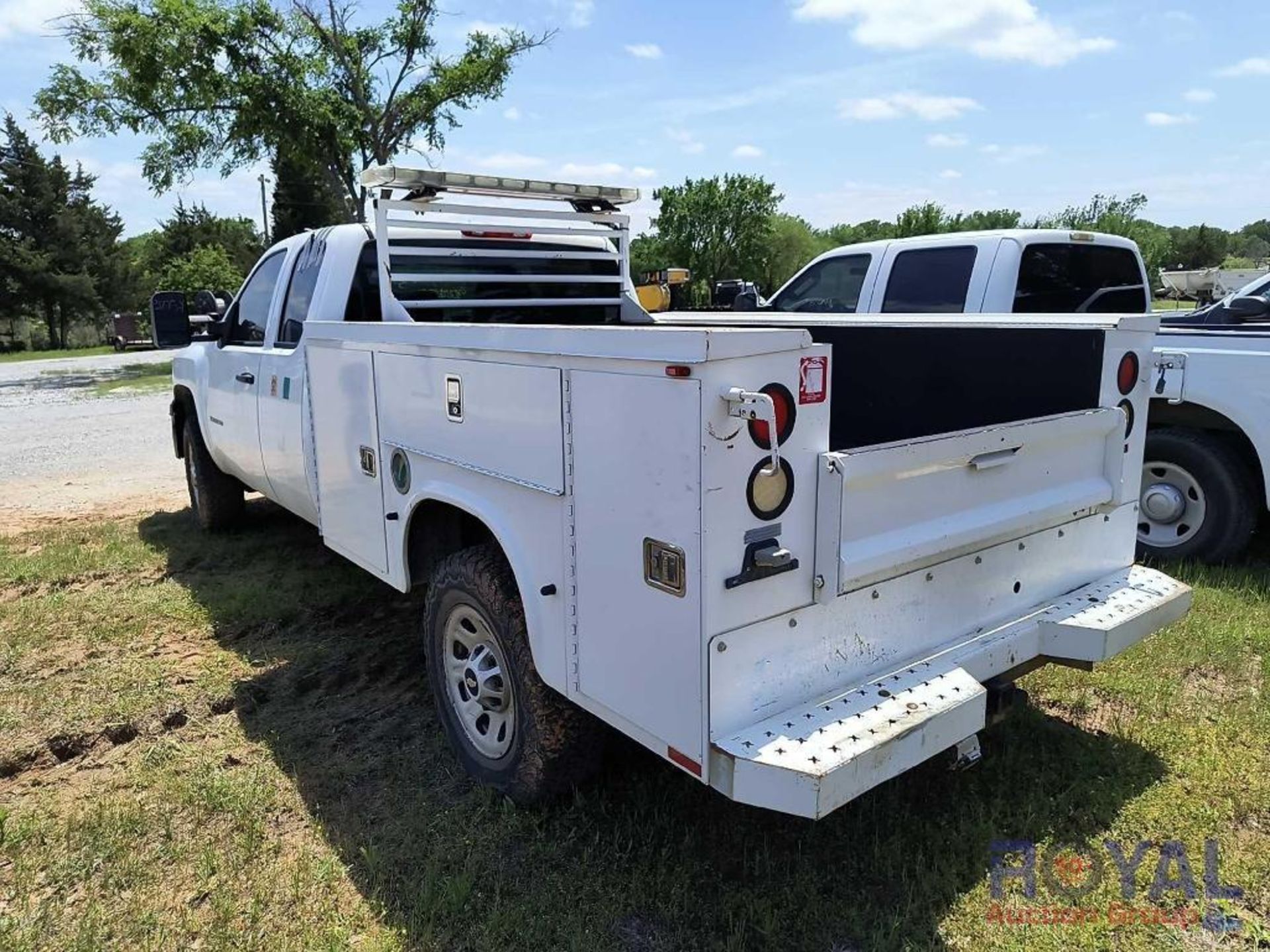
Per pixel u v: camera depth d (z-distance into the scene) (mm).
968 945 2316
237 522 6273
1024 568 2828
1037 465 2783
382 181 3682
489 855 2699
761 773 1966
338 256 4117
